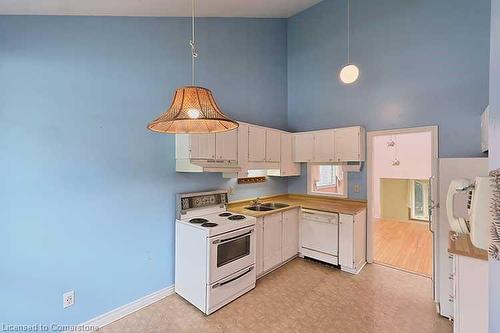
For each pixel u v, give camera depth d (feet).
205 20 10.95
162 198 9.29
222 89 11.73
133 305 8.47
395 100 11.84
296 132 15.33
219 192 11.10
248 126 11.51
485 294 5.59
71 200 7.22
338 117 13.80
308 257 12.84
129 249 8.41
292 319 8.02
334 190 15.90
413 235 17.58
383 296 9.39
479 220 5.11
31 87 6.57
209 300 8.21
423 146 19.88
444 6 10.54
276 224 11.62
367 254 12.57
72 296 7.24
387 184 23.21
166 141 9.39
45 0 6.05
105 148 7.86
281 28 15.58
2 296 6.26
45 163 6.79
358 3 13.05
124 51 8.28
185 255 9.04
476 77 9.86
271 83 14.71
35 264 6.65
